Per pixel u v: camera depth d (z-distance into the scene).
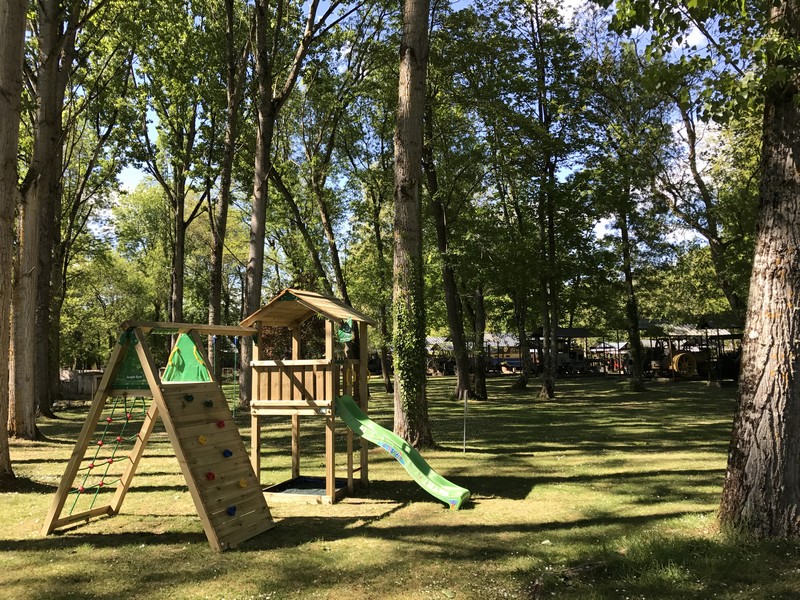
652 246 25.88
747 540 4.68
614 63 23.64
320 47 22.05
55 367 24.84
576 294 26.05
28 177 12.14
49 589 4.16
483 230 21.73
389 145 27.56
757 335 4.88
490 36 18.59
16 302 12.54
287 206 28.83
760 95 5.14
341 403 7.32
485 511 6.37
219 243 20.52
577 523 5.79
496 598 3.96
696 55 5.39
